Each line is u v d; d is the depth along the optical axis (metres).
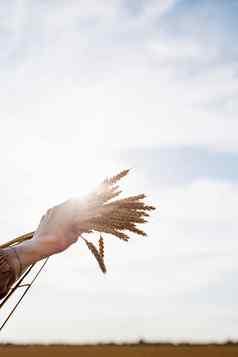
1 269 1.96
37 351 37.97
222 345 35.41
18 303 2.05
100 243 2.08
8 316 2.06
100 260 2.09
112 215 2.07
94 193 2.07
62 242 2.04
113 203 2.06
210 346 35.50
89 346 38.38
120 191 2.07
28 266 2.03
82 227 2.07
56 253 2.03
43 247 2.01
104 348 38.00
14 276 1.99
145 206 2.09
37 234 2.05
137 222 2.09
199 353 34.06
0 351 36.75
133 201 2.08
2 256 1.98
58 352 37.38
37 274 2.05
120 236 2.08
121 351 36.16
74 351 37.41
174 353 35.12
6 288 1.99
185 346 37.06
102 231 2.08
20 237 2.15
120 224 2.07
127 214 2.07
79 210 2.06
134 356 35.22
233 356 33.00
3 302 2.03
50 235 2.03
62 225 2.04
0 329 2.06
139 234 2.10
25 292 2.05
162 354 34.97
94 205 2.07
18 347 37.81
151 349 36.34
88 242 2.09
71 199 2.08
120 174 2.08
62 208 2.06
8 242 2.15
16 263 1.98
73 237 2.06
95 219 2.07
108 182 2.08
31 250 2.01
